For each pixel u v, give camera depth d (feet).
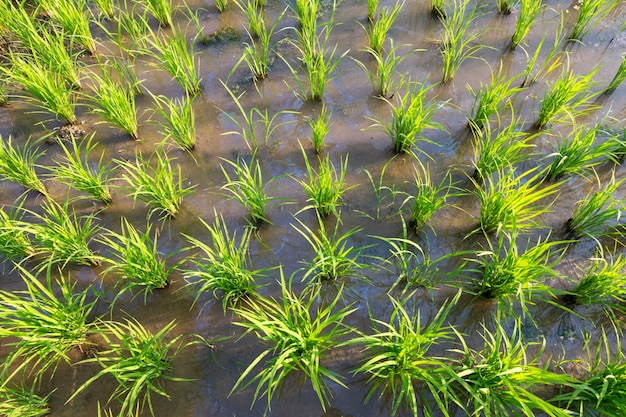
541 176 9.55
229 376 7.52
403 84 11.47
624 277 7.07
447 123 10.66
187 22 13.65
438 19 12.96
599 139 9.95
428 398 7.11
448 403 7.01
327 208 9.05
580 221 8.48
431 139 10.40
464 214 9.18
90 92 11.94
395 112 10.23
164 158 10.52
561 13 12.29
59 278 8.84
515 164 9.75
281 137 10.78
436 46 12.30
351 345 7.68
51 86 10.57
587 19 11.75
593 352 7.37
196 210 9.62
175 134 10.24
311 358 6.41
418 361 6.38
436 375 6.79
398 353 6.50
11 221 8.08
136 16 13.89
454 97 11.13
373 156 10.26
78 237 8.51
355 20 13.23
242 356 7.73
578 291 7.64
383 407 7.09
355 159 10.25
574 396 6.00
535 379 6.03
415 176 9.87
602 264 8.21
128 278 8.67
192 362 7.70
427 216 8.48
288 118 11.12
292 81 11.89
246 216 9.47
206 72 12.25
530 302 7.21
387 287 8.31
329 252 7.78
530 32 12.35
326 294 8.38
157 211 9.69
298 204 9.58
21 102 11.92
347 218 9.29
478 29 12.59
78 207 9.80
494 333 7.71
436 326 6.59
